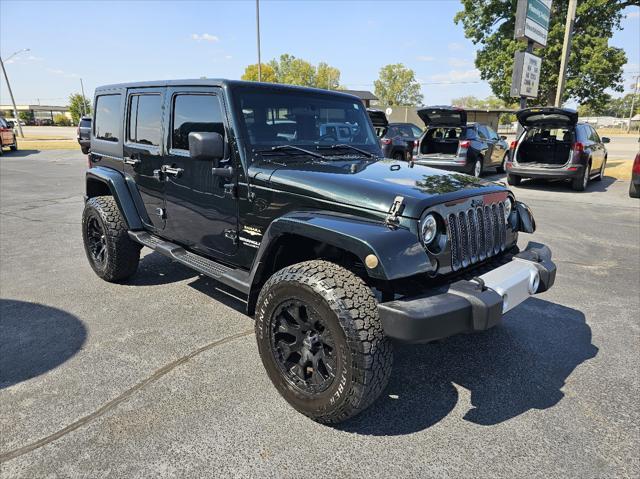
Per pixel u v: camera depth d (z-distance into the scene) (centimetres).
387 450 235
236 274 321
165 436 243
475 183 305
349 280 239
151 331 364
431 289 252
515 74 1261
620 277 497
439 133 1295
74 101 7875
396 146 1344
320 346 249
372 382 228
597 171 1223
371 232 236
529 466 224
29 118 8644
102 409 265
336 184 273
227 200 329
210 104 331
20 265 529
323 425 254
